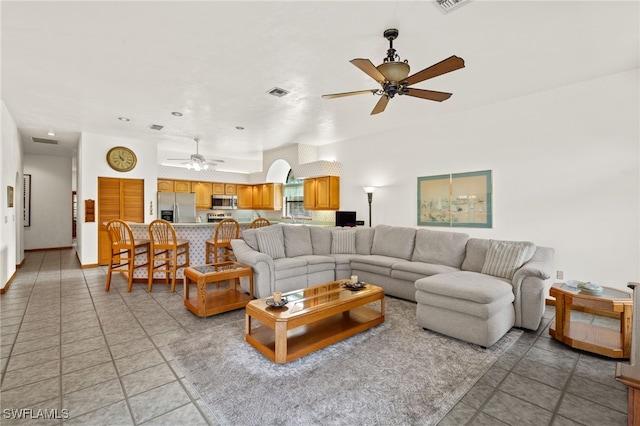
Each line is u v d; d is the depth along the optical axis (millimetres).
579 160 3578
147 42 2650
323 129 5594
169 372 2209
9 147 4637
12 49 2748
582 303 2615
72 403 1853
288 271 3977
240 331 2945
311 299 2764
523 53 2885
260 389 2008
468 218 4555
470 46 2754
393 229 4750
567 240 3674
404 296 3969
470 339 2672
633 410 955
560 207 3721
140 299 3928
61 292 4238
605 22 2398
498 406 1857
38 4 2137
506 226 4168
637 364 1020
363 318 3086
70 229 8742
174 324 3109
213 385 2051
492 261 3434
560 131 3705
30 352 2496
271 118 4891
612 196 3379
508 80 3498
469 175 4535
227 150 7695
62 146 7102
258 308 2518
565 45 2748
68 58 2922
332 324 2918
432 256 4117
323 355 2482
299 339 2578
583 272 3562
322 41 2648
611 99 3365
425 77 2350
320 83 3521
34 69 3148
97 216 6039
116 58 2928
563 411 1817
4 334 2842
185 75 3301
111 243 4348
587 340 2596
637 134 3229
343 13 2270
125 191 6336
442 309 2867
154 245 4277
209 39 2609
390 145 5602
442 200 4863
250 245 4254
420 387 2045
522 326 3008
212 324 3119
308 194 6836
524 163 3994
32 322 3141
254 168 9352
